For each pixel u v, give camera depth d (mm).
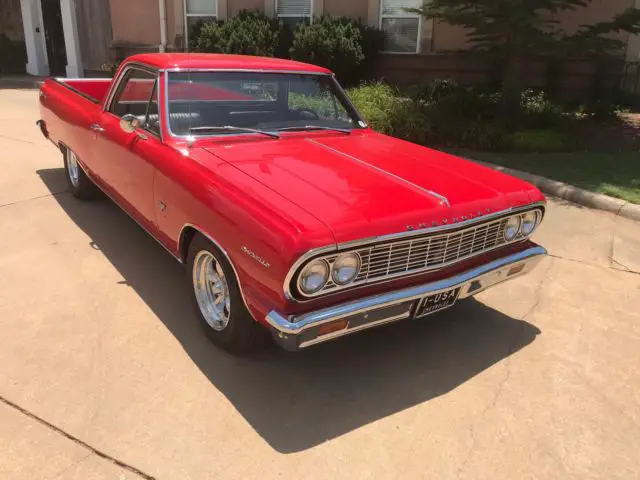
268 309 2732
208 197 3129
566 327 3936
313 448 2732
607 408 3127
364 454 2715
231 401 3029
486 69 12094
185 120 3857
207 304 3521
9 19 17328
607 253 5141
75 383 3100
